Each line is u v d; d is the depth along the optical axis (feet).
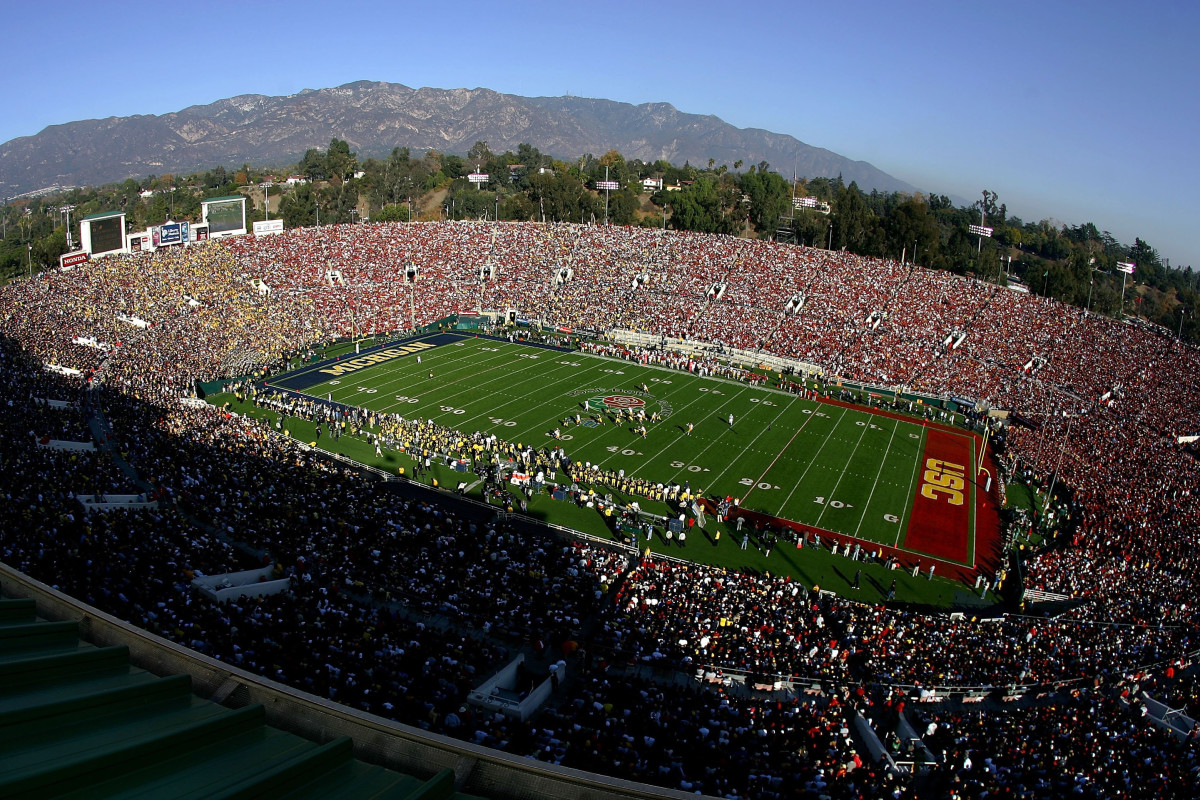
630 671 85.81
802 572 121.49
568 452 163.84
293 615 84.89
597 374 226.17
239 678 33.83
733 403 206.28
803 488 154.40
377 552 105.40
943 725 77.25
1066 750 71.87
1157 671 91.20
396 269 293.02
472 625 92.02
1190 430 185.37
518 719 71.72
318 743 30.27
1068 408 201.87
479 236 321.73
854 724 78.28
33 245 343.46
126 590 79.92
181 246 265.75
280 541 106.73
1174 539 127.75
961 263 362.53
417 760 28.76
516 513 133.80
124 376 177.06
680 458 164.96
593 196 443.32
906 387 221.05
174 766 27.45
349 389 200.85
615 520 133.69
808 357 240.32
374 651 80.02
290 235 296.51
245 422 162.71
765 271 289.12
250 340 221.66
